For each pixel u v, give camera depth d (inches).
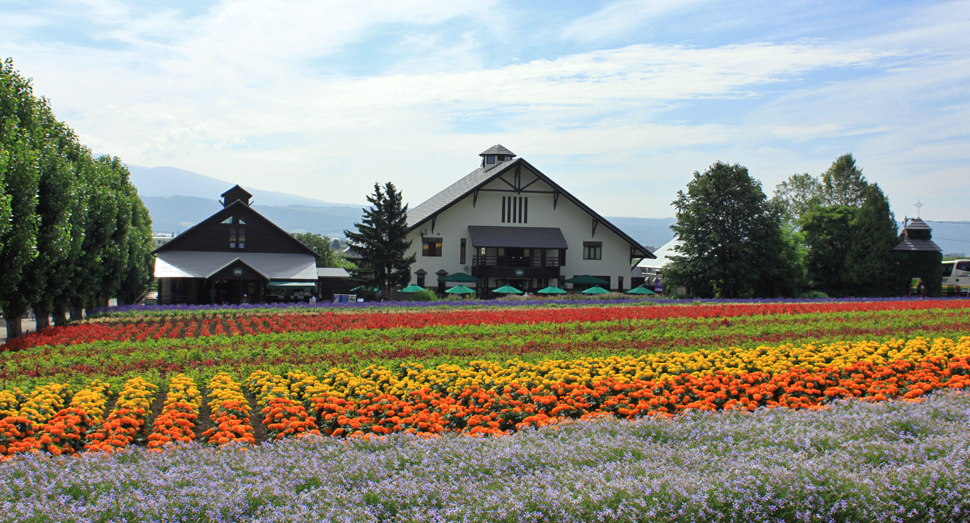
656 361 682.8
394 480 305.9
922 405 425.4
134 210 2076.8
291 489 301.3
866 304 1390.3
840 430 371.2
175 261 2116.1
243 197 2431.1
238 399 533.3
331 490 295.4
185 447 381.1
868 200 2311.8
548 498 273.3
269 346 878.4
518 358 743.7
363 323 1132.5
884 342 813.2
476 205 2393.0
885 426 374.6
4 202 840.9
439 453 349.1
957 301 1486.2
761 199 2203.5
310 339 952.9
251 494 286.7
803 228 2461.9
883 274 2267.5
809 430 368.5
